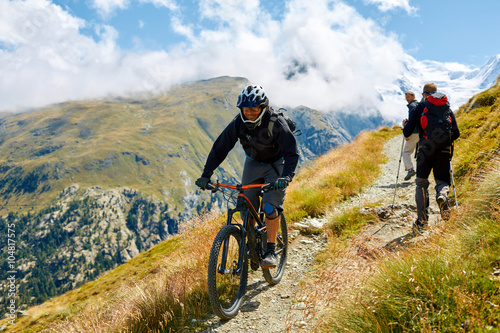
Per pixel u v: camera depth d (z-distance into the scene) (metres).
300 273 5.41
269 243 4.65
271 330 3.90
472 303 2.85
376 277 3.68
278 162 4.66
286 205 9.12
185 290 4.78
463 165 8.70
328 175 12.26
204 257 5.66
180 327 4.16
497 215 4.21
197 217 7.36
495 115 12.13
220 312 4.01
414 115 6.22
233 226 4.28
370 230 6.70
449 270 3.30
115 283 9.35
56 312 8.68
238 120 4.43
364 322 3.15
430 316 2.95
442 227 4.81
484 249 3.69
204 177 4.51
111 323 4.38
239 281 4.56
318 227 7.53
